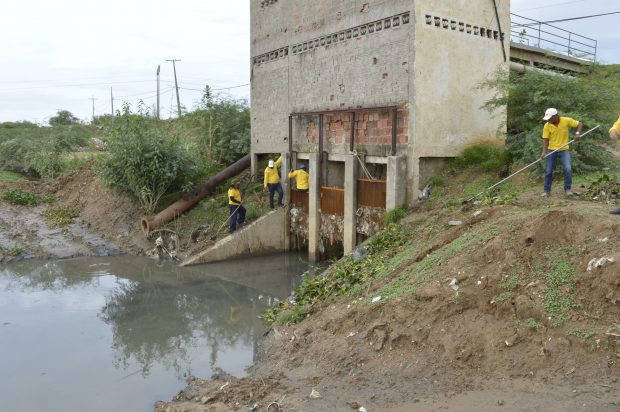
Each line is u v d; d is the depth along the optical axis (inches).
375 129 527.8
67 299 488.4
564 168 377.1
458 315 262.2
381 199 513.7
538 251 266.2
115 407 281.0
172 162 701.9
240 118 867.4
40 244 684.7
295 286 512.4
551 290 243.0
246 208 669.9
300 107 638.5
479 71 531.8
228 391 273.1
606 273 230.2
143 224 695.7
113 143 716.0
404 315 279.9
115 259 647.1
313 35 607.2
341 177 623.5
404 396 232.8
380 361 267.1
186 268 594.6
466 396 219.6
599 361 209.3
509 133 553.9
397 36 496.7
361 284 362.3
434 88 496.4
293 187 651.5
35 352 360.5
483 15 531.2
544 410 195.8
